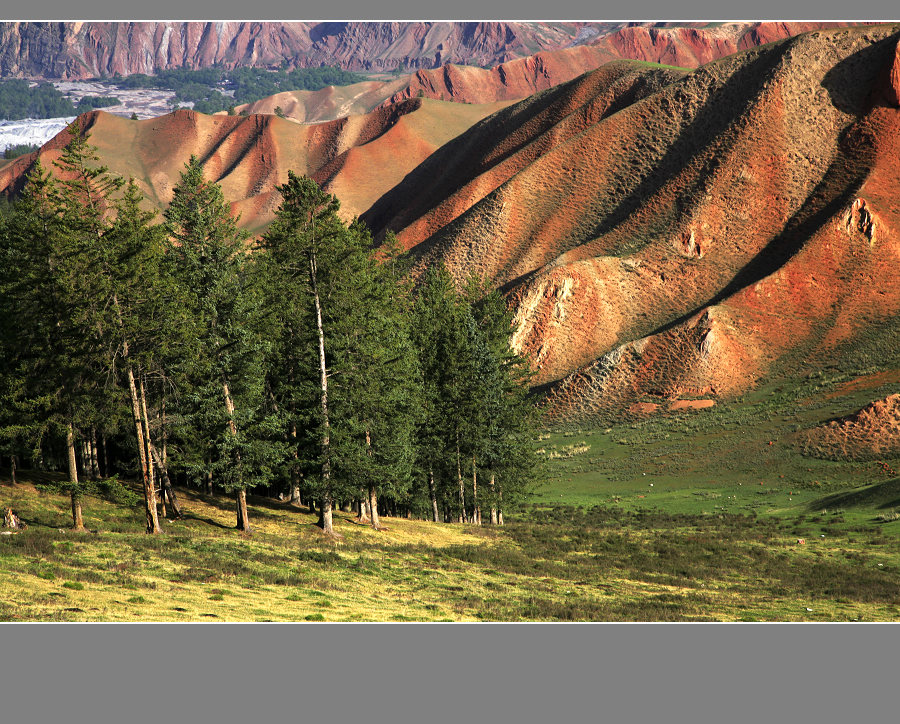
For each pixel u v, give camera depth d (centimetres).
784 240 13250
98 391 3669
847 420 8856
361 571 3519
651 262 13500
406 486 4984
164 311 3725
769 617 3203
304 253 4284
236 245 4400
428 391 5672
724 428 10006
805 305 11988
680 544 5600
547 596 3419
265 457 4078
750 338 11656
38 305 3678
